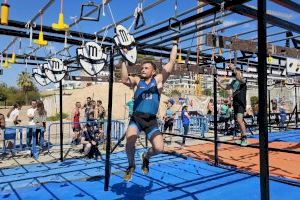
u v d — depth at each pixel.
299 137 13.87
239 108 7.09
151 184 6.16
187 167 7.65
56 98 33.69
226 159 8.65
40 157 9.05
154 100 4.23
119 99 29.14
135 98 4.31
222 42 5.57
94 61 5.45
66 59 8.76
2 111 37.66
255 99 25.44
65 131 16.25
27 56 9.88
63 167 7.61
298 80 13.53
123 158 8.81
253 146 6.52
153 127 4.20
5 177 6.61
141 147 10.70
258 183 6.22
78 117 11.62
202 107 23.03
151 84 4.27
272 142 12.20
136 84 4.46
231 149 10.39
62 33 7.52
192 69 8.64
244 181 6.38
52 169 7.39
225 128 14.73
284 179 6.37
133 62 4.61
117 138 11.39
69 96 32.19
